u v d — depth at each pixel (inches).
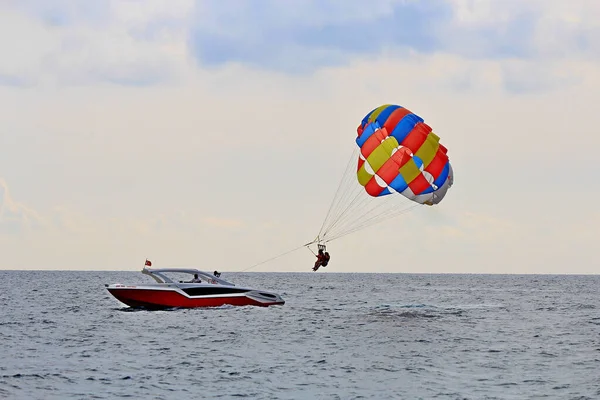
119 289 6072.8
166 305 6210.6
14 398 3031.5
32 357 4013.3
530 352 4338.1
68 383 3314.5
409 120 5708.7
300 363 3860.7
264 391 3171.8
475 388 3253.0
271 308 6761.8
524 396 3095.5
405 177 5610.2
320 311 7278.5
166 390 3179.1
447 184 5738.2
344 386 3282.5
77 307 7608.3
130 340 4680.1
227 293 6412.4
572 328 5807.1
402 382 3376.0
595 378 3491.6
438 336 5088.6
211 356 4062.5
